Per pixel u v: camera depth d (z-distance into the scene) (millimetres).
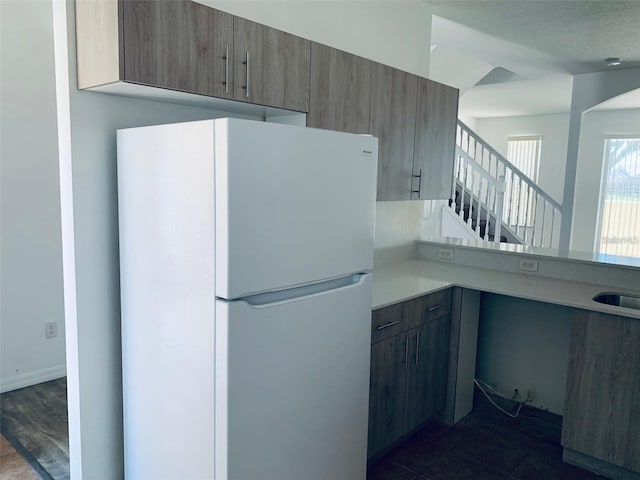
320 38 2758
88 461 2010
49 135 3373
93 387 1996
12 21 3160
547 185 8453
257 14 2416
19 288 3316
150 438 1895
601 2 3318
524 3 3395
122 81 1657
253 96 2068
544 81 5980
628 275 2771
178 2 1774
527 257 3150
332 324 1890
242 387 1584
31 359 3406
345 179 1882
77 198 1879
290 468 1786
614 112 6996
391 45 3250
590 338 2379
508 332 3258
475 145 5727
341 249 1899
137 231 1836
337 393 1952
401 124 2969
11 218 3248
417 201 3717
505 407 3209
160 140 1689
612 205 7230
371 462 2533
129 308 1925
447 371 2945
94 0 1698
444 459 2596
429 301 2701
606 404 2352
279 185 1624
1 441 2676
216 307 1542
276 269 1645
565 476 2455
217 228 1513
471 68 5766
